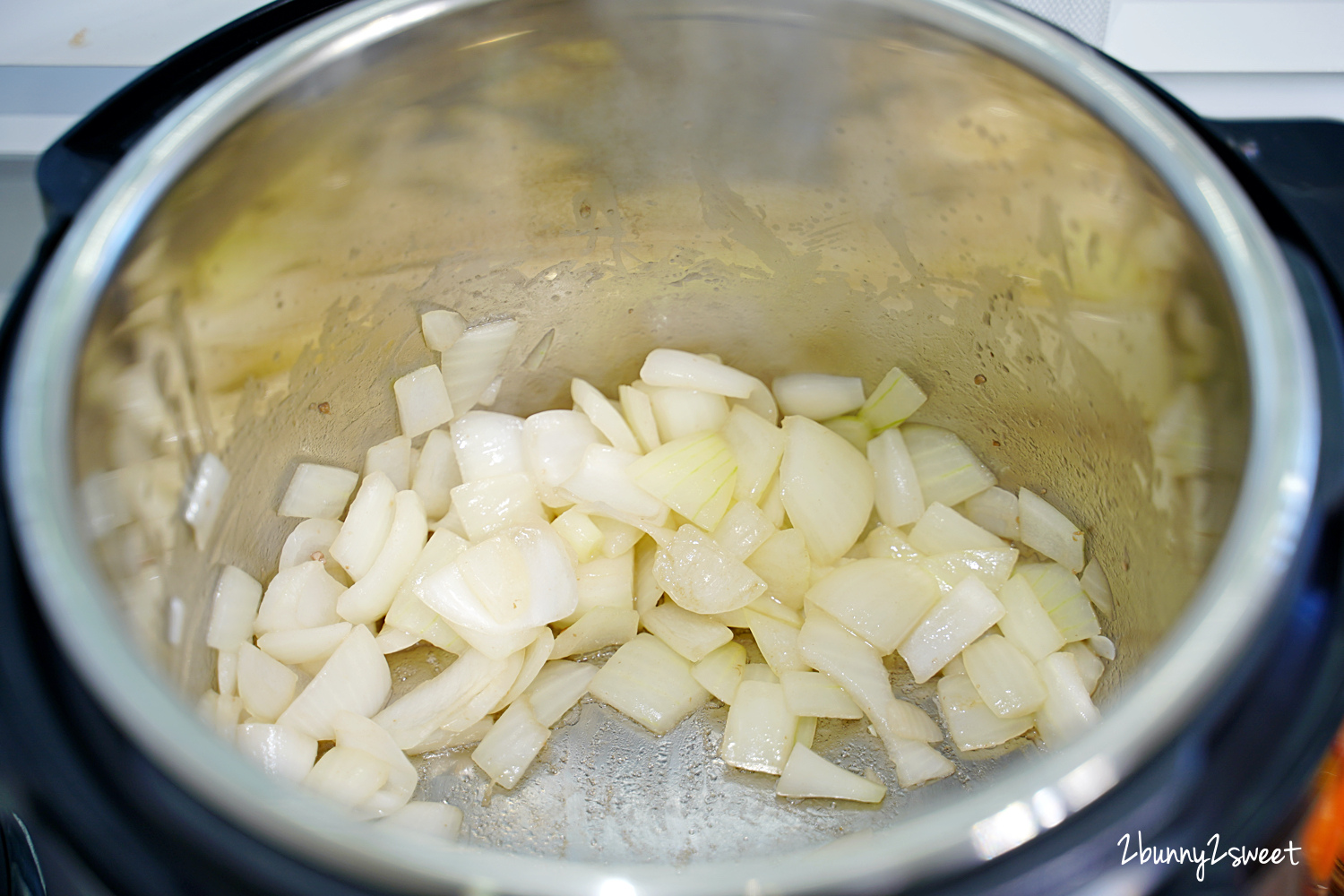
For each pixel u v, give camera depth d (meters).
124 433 0.30
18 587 0.28
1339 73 0.38
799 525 0.37
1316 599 0.27
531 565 0.36
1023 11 0.31
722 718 0.36
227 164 0.31
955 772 0.35
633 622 0.37
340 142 0.32
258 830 0.23
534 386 0.39
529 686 0.36
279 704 0.35
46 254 0.30
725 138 0.35
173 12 0.38
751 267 0.37
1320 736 0.26
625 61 0.33
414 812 0.34
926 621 0.36
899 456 0.39
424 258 0.35
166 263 0.30
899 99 0.33
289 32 0.31
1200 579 0.31
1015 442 0.38
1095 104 0.30
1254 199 0.30
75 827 0.25
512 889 0.22
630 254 0.37
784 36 0.32
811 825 0.34
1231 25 0.38
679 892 0.22
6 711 0.27
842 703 0.36
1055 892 0.23
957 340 0.37
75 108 0.38
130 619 0.30
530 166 0.35
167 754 0.24
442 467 0.38
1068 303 0.34
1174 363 0.31
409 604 0.36
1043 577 0.37
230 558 0.35
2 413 0.28
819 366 0.39
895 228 0.35
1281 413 0.28
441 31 0.31
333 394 0.36
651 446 0.39
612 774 0.35
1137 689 0.25
